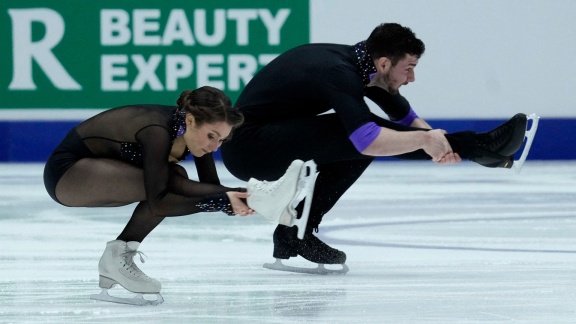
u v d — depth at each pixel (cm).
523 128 1135
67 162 982
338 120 1184
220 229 1712
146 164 934
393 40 1132
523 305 979
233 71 3447
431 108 3484
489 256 1365
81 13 3441
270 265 1260
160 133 935
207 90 927
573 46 3478
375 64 1154
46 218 1892
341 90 1129
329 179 1227
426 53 3475
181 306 986
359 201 2191
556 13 3475
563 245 1482
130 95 3447
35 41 3447
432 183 2642
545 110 3494
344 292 1070
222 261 1333
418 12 3475
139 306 985
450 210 2008
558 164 3312
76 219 1873
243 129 1212
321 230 1697
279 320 905
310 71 1155
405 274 1205
